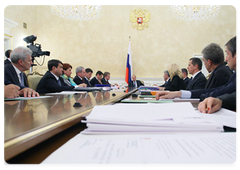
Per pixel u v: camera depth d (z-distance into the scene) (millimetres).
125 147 342
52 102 941
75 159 292
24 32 6738
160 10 7113
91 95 1496
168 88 3303
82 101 998
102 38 7379
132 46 7238
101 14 7363
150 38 7160
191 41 6945
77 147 344
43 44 7547
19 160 316
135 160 287
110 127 437
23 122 447
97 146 347
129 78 6863
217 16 6801
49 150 366
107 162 279
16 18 6281
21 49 2236
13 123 435
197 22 6910
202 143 363
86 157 297
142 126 438
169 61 7043
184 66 6969
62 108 710
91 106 776
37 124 425
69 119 500
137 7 7215
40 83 2547
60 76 3482
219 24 6809
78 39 7469
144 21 7172
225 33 6793
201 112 742
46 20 7523
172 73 3422
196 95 1291
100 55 7391
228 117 620
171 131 442
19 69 2309
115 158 293
